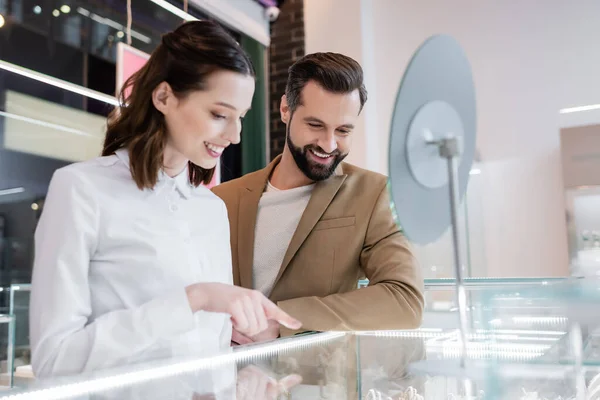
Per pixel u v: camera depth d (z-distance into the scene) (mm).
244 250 1341
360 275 1368
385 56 4934
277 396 616
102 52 3854
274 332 1105
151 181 907
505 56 4438
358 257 1313
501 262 4305
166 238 928
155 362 656
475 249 4234
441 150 750
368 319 1110
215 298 812
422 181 717
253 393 606
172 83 898
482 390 681
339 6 4863
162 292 901
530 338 708
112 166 918
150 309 792
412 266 1215
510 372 686
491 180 4375
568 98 4223
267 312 818
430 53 729
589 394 739
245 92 907
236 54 893
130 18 3992
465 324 716
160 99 917
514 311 710
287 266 1302
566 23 4266
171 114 914
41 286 784
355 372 754
